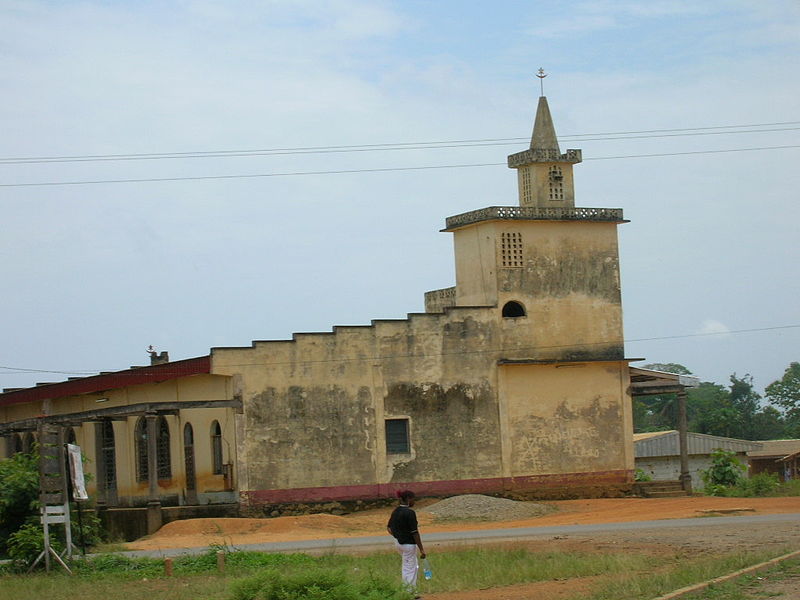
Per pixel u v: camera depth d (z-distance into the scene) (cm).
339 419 4475
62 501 2900
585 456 4875
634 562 2419
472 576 2373
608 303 4981
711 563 2289
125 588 2520
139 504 4984
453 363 4691
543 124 5025
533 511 4212
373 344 4566
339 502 4434
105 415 4322
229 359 4347
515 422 4769
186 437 4681
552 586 2211
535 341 4834
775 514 3694
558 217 4891
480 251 4881
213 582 2522
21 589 2561
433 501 4578
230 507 4262
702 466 6919
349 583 2070
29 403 5872
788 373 10912
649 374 5088
